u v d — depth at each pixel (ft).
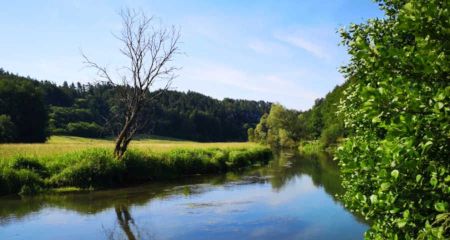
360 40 13.00
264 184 95.45
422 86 12.25
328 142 258.16
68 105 434.71
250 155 155.74
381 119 12.18
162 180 102.94
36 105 263.08
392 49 12.26
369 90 12.02
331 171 122.72
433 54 11.91
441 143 11.91
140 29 99.81
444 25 11.91
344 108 25.71
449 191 11.87
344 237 49.55
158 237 51.31
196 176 112.88
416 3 12.91
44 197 76.18
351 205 17.74
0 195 76.79
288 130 329.72
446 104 11.06
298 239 49.55
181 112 447.42
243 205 69.87
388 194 13.20
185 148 136.77
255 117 611.88
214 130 476.54
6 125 230.27
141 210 66.28
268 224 56.85
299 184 94.43
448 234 13.89
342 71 23.73
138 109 100.63
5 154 98.07
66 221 58.85
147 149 122.72
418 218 13.32
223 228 55.21
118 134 107.65
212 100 597.52
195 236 51.65
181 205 70.18
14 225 56.39
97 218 60.75
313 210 64.69
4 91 250.98
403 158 11.93
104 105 430.20
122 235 52.03
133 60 99.55
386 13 21.44
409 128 11.25
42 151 108.47
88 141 285.84
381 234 15.78
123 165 95.61
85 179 87.04
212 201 73.72
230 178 108.17
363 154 16.39
